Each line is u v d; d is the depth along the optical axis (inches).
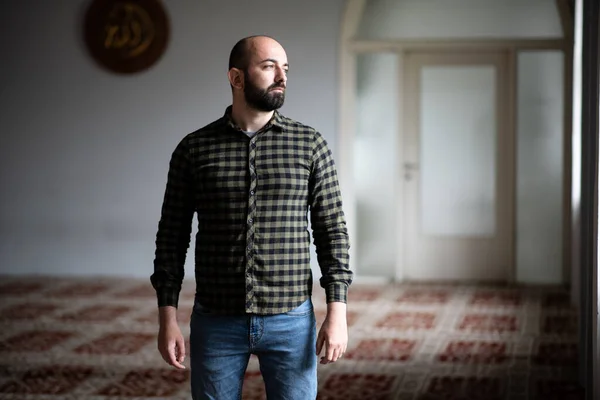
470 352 198.8
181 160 87.0
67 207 328.2
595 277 149.6
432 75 308.8
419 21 305.7
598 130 149.0
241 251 84.4
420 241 313.9
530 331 222.7
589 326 156.4
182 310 257.0
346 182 310.0
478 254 310.7
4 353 199.3
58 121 327.0
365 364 187.6
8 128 330.0
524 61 301.3
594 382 148.8
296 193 85.3
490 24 301.9
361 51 308.2
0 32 327.9
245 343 85.4
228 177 84.7
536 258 305.6
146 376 178.1
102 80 323.0
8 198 331.6
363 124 311.7
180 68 317.7
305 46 309.4
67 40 324.5
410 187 312.5
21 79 328.2
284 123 86.8
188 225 89.7
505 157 306.2
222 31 314.5
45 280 317.7
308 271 86.8
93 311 254.2
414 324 233.3
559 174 302.2
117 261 326.6
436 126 309.9
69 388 169.0
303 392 86.6
